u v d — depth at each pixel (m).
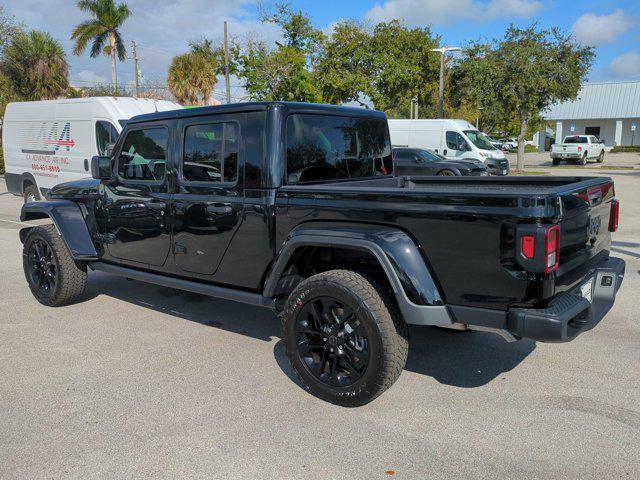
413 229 3.17
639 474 2.78
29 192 13.55
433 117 39.62
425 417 3.37
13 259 8.06
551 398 3.61
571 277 3.16
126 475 2.81
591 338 4.66
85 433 3.22
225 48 26.39
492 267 2.94
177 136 4.34
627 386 3.77
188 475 2.81
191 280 4.44
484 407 3.49
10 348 4.56
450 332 4.86
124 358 4.34
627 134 53.41
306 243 3.46
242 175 3.91
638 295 5.84
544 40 24.12
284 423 3.31
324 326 3.49
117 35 39.72
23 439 3.17
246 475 2.81
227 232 4.03
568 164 33.84
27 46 29.97
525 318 2.87
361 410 3.46
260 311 5.56
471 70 24.56
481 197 2.93
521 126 25.59
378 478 2.77
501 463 2.88
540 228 2.77
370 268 3.70
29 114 13.07
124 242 4.94
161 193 4.49
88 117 11.39
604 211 3.73
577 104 53.81
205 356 4.38
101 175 4.83
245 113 3.88
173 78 32.41
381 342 3.20
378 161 4.84
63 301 5.61
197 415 3.42
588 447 3.02
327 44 29.98
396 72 31.02
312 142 4.07
